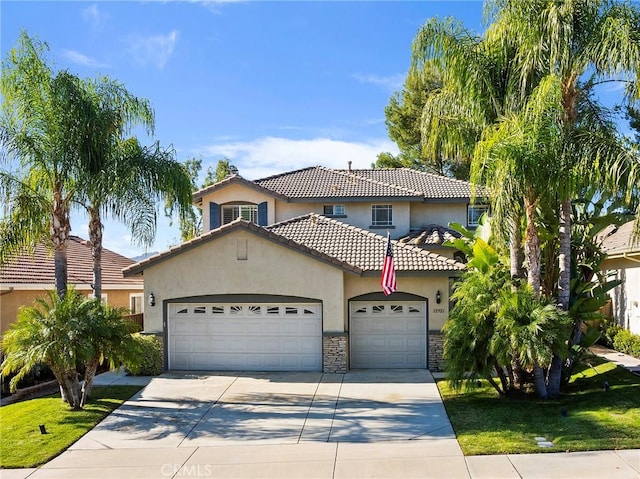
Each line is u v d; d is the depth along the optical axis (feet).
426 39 49.88
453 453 34.45
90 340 45.21
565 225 46.96
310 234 69.51
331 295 60.64
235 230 61.05
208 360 62.28
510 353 42.32
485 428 38.81
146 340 59.82
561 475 30.14
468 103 50.14
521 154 40.45
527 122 41.45
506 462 32.45
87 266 85.40
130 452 36.81
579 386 48.96
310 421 42.57
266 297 61.36
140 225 53.11
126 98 56.49
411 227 91.35
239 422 42.78
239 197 88.84
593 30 43.52
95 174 52.70
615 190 42.29
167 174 53.83
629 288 68.85
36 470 34.06
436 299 61.82
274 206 88.63
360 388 52.90
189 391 52.75
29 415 45.29
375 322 63.05
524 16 44.88
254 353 61.87
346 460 34.06
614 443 34.35
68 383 46.93
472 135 53.16
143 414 45.42
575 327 49.14
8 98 51.65
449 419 41.81
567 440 35.32
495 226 43.34
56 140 51.98
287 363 61.57
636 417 38.78
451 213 91.66
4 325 60.23
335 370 60.23
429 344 61.72
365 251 64.69
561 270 47.24
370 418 42.86
